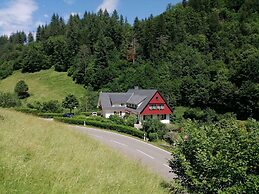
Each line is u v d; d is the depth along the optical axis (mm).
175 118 79375
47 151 14625
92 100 92375
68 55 138750
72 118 58219
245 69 87375
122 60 119000
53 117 64312
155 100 73000
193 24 131375
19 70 149250
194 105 92500
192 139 14359
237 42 115500
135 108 75312
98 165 14977
